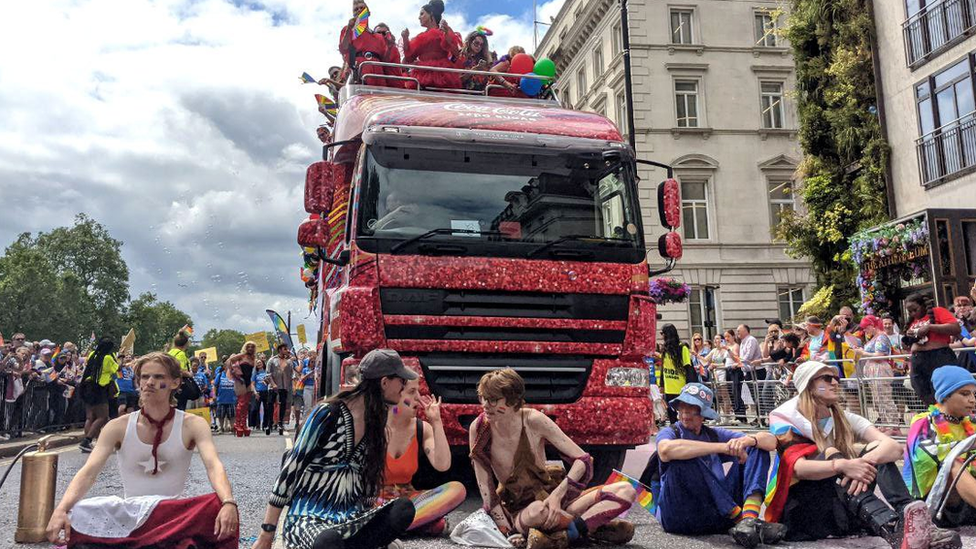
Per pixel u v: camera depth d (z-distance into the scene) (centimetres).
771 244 3131
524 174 673
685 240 3112
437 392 607
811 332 1265
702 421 505
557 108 762
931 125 1872
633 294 658
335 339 641
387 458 501
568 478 450
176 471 396
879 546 435
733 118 3197
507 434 471
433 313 614
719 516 485
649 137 3147
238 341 15562
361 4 919
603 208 675
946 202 1817
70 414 1666
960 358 902
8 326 7750
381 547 345
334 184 658
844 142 2109
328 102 1048
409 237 624
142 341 10100
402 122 668
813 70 2220
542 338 630
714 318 3064
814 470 450
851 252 1912
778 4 3275
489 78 945
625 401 637
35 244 9356
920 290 1738
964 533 464
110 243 9606
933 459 484
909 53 1936
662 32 3216
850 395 1116
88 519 371
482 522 462
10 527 554
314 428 349
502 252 636
